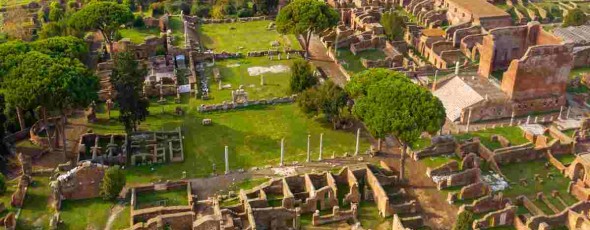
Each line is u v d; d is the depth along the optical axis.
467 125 118.00
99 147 106.94
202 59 152.38
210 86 137.62
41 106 99.44
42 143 110.62
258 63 151.38
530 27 133.50
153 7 192.88
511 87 120.50
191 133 116.00
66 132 115.62
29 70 98.81
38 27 174.62
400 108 92.06
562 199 95.00
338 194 95.06
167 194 93.88
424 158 106.88
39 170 98.88
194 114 124.00
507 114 122.44
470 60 147.38
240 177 100.56
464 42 150.75
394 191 97.06
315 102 115.94
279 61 153.00
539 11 192.00
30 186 94.56
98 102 127.81
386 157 107.69
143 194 93.81
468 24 163.38
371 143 112.56
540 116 123.00
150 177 100.38
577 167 99.12
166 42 157.62
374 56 154.25
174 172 102.12
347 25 184.25
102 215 87.88
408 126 90.81
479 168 101.25
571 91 134.62
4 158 107.62
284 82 140.12
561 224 87.25
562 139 111.56
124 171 102.00
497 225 87.62
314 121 121.25
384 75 104.62
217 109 125.81
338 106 114.56
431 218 90.81
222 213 84.31
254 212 85.31
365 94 102.81
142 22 169.50
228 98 131.50
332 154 108.56
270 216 86.44
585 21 178.00
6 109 113.00
